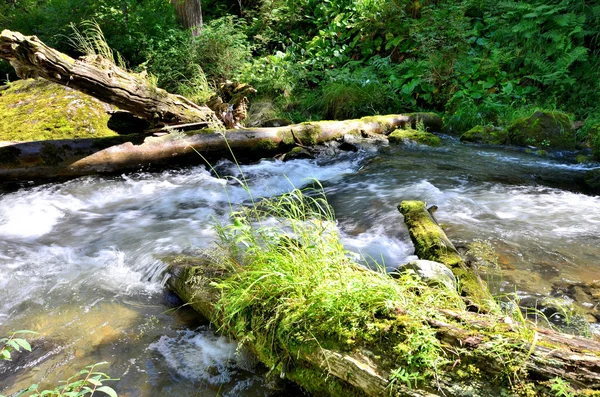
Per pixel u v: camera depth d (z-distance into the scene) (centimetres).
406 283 206
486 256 315
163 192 505
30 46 452
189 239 361
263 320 210
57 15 996
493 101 781
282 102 860
